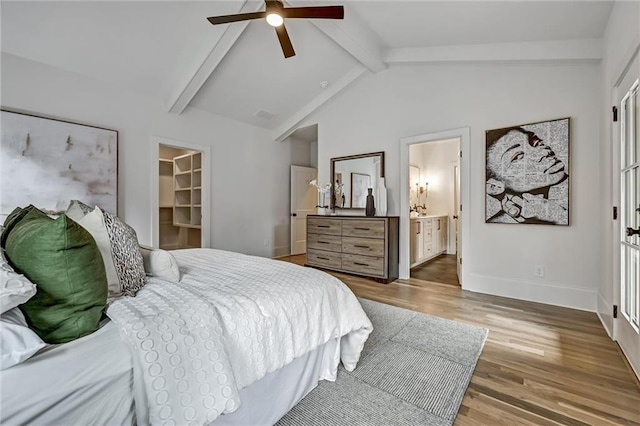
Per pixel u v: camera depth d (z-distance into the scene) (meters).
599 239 2.65
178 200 5.89
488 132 3.26
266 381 1.24
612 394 1.51
